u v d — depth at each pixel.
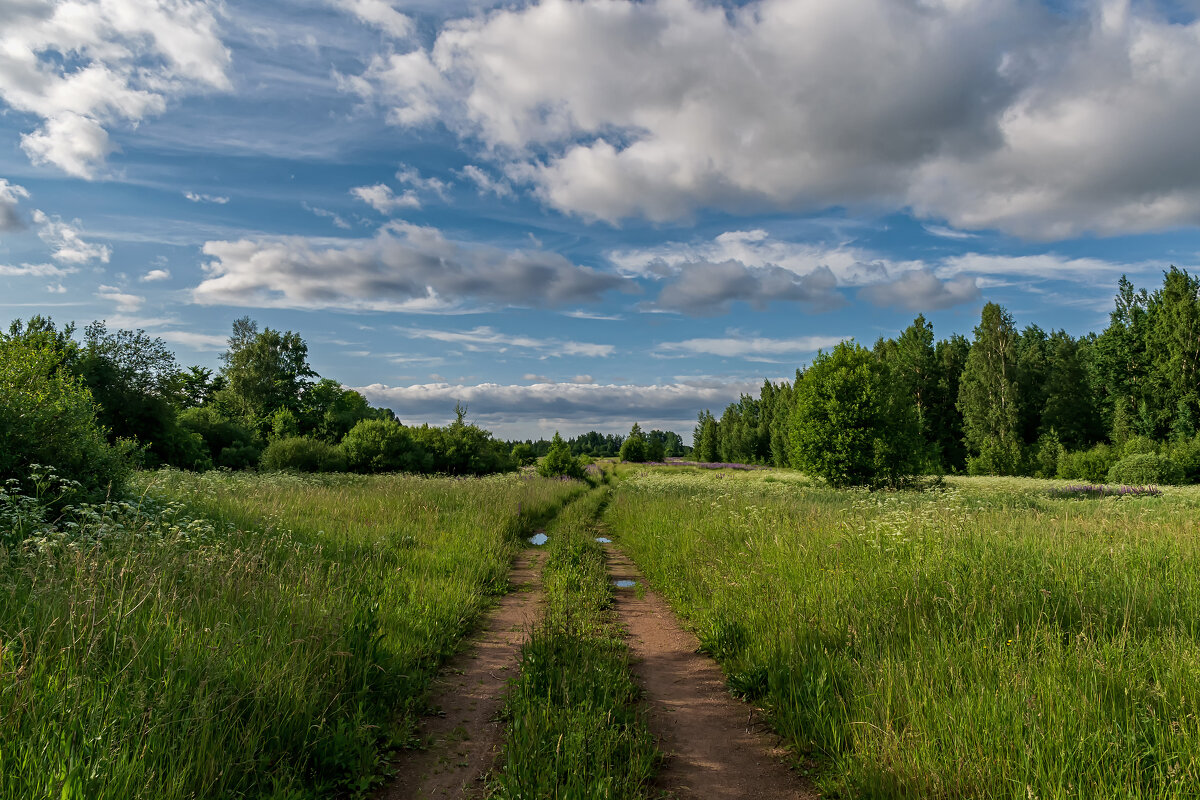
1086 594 5.77
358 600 6.60
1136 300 49.31
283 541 8.54
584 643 5.91
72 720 3.22
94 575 4.95
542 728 4.07
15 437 8.34
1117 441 42.56
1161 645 4.62
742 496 17.09
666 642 6.82
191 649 4.09
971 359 53.62
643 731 4.27
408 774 3.86
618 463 72.69
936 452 41.94
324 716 3.93
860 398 24.25
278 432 46.16
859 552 8.21
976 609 5.54
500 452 44.12
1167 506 16.25
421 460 35.66
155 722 3.35
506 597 8.80
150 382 26.92
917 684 4.20
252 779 3.46
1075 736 3.41
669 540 11.68
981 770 3.25
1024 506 16.42
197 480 15.55
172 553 6.18
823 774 3.80
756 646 5.79
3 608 4.78
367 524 12.18
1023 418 52.25
